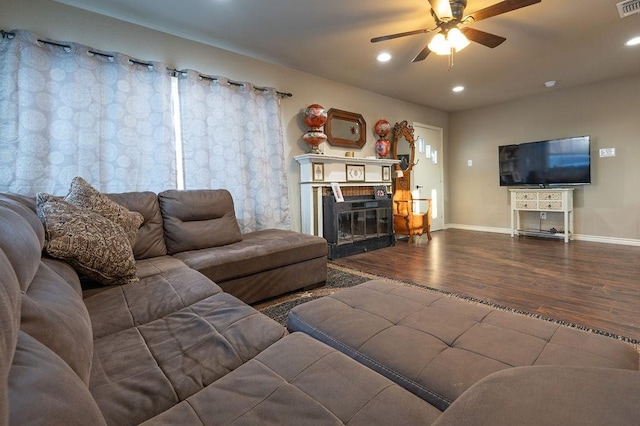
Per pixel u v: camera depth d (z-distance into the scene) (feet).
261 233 10.32
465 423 1.78
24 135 7.45
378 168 15.65
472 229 20.25
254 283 8.04
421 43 10.70
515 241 15.98
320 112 12.76
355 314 4.34
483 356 3.20
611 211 15.08
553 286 9.00
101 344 3.56
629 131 14.44
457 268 11.13
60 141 7.92
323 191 13.35
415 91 16.19
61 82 7.93
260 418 2.39
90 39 8.57
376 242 14.70
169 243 8.15
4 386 1.23
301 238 9.31
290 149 13.03
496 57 11.96
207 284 5.41
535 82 14.99
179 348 3.50
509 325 3.84
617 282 9.21
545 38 10.44
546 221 17.13
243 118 11.34
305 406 2.49
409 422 2.35
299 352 3.27
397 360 3.26
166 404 2.69
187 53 10.27
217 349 3.46
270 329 3.83
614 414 1.58
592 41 10.70
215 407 2.51
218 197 9.26
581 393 1.79
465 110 20.29
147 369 3.09
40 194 5.24
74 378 1.73
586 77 14.38
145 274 6.04
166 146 9.55
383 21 9.33
